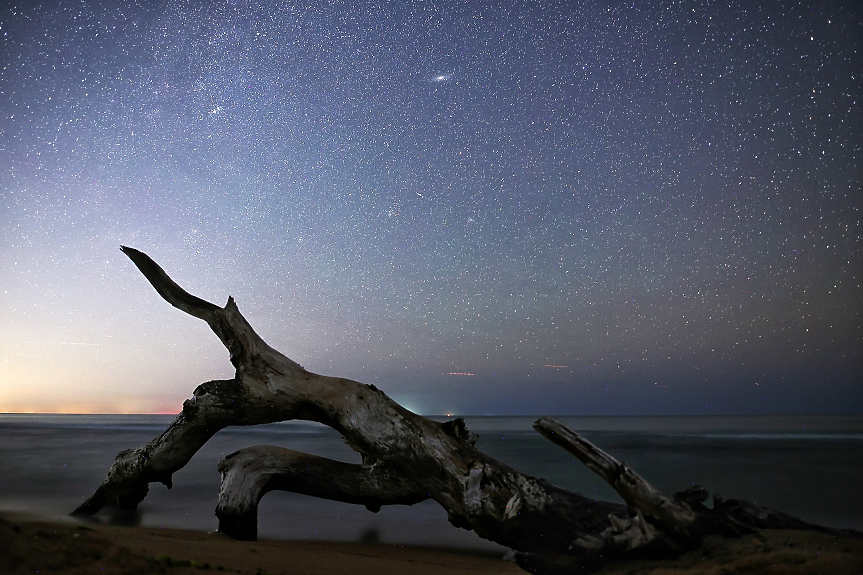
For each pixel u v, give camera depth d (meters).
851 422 68.25
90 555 3.30
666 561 4.78
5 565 2.88
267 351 6.77
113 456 15.54
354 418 6.27
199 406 6.70
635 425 56.56
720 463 15.06
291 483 6.44
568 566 4.91
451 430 6.27
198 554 4.38
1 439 23.44
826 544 4.64
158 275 6.84
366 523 7.42
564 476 11.77
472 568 5.01
